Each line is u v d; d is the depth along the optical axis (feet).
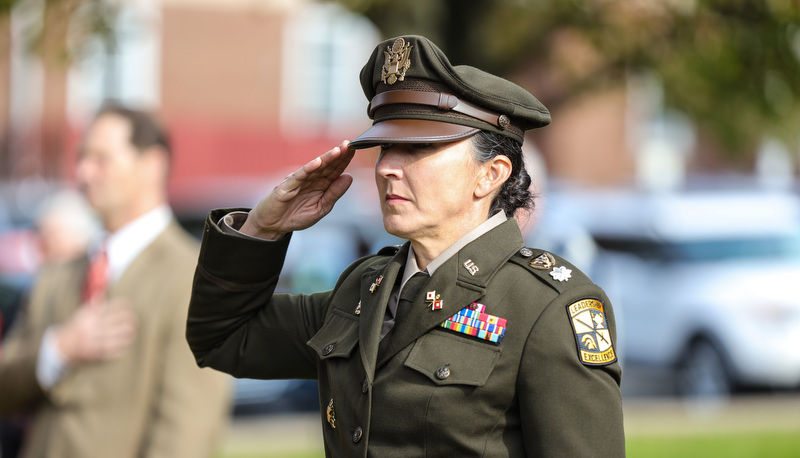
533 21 84.69
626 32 75.15
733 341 100.99
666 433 76.74
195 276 26.71
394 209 23.77
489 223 24.29
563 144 211.82
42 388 36.35
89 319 36.06
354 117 204.64
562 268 23.65
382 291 24.11
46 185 181.47
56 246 66.28
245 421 87.66
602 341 22.80
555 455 21.97
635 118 214.48
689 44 69.46
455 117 23.53
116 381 36.17
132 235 38.17
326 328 25.43
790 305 99.96
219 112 199.21
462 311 23.35
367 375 23.07
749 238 106.32
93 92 194.80
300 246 97.45
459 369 22.54
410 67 23.72
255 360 27.12
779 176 226.17
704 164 222.28
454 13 82.64
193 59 197.57
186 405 35.81
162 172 39.04
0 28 73.92
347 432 23.56
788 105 69.51
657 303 109.50
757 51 64.75
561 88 94.48
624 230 116.37
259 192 139.44
